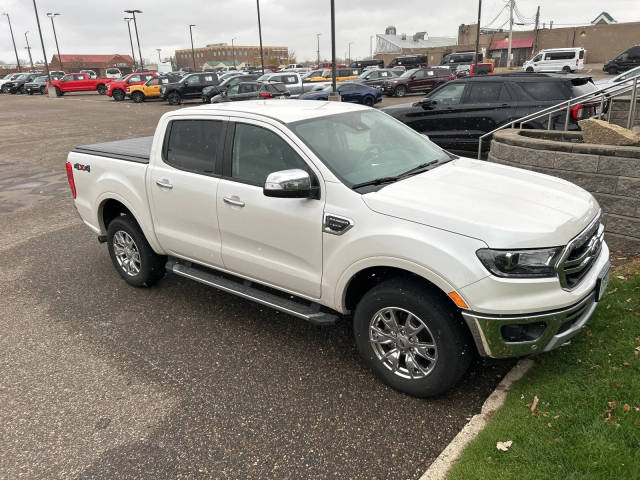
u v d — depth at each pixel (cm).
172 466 286
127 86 3372
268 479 274
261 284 400
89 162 511
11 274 577
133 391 354
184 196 422
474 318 283
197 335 426
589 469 246
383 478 271
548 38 6406
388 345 343
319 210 338
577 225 303
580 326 305
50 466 291
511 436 275
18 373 382
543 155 549
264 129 377
